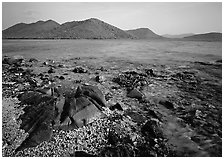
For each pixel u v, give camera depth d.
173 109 11.74
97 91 11.77
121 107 11.42
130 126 9.60
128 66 25.53
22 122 9.47
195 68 23.91
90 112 9.93
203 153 7.91
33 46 62.81
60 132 8.86
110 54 39.72
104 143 8.26
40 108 10.12
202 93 14.57
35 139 8.27
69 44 76.62
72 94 12.54
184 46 66.19
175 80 18.08
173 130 9.48
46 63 25.88
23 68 22.72
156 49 53.19
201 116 10.84
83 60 30.70
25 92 12.57
